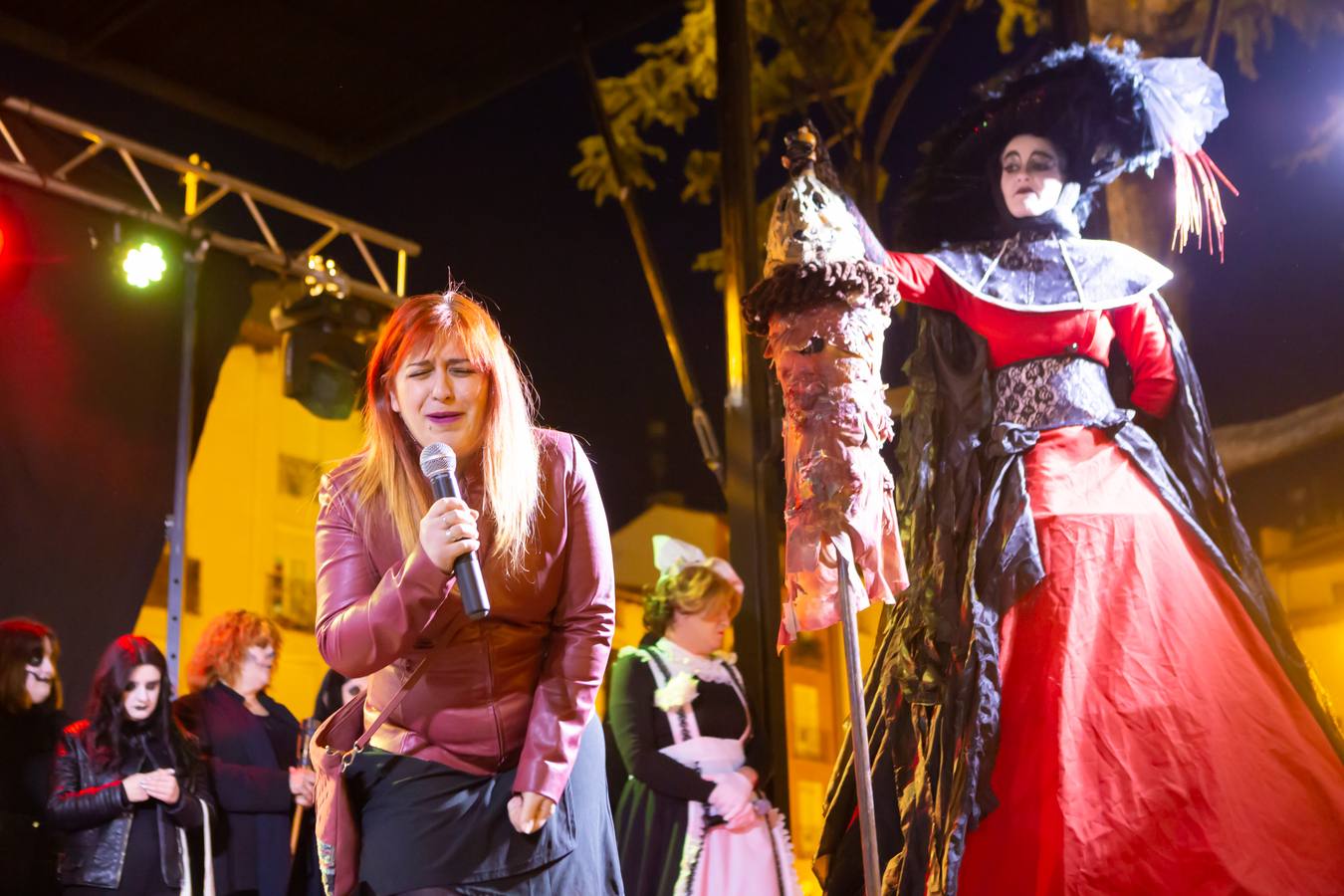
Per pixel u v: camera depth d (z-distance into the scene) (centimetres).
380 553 203
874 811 276
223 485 737
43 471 589
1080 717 252
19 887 440
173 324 638
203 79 651
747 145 441
